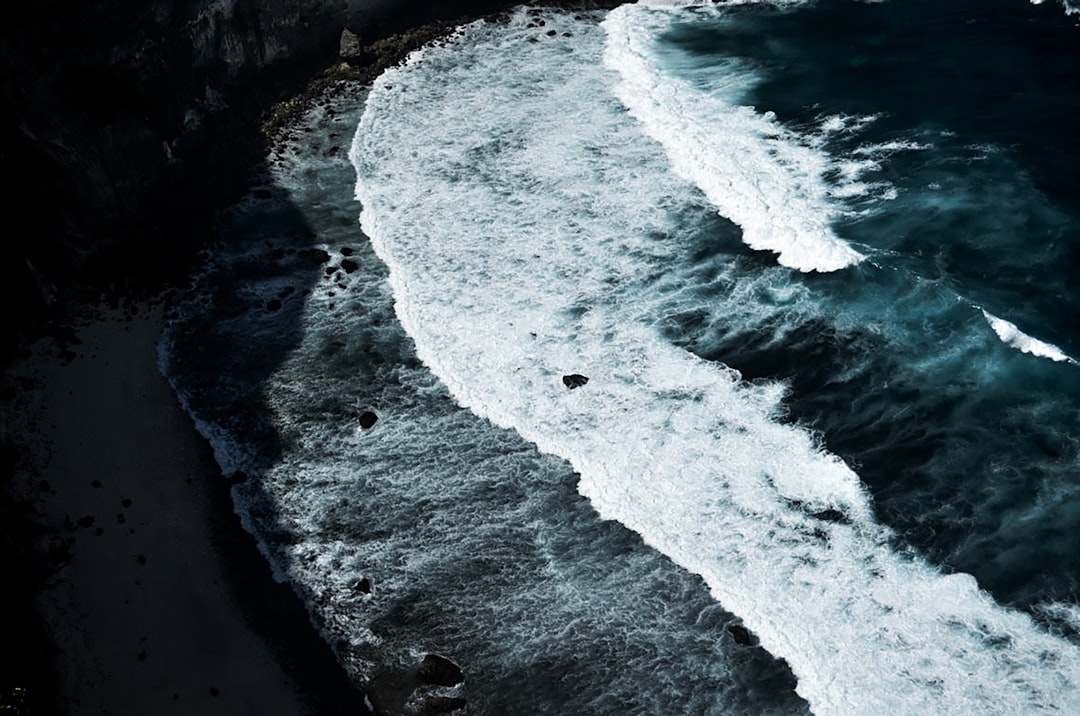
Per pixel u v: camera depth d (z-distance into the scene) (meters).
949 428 27.62
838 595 24.20
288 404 29.30
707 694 22.73
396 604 24.67
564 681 23.11
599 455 27.45
